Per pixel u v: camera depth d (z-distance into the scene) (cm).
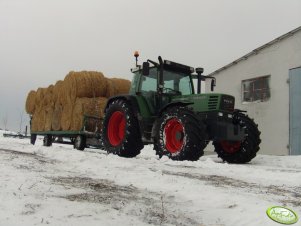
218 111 630
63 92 961
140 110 693
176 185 320
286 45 1093
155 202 251
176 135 628
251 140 693
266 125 1134
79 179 321
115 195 259
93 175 357
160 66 689
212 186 326
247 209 237
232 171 461
